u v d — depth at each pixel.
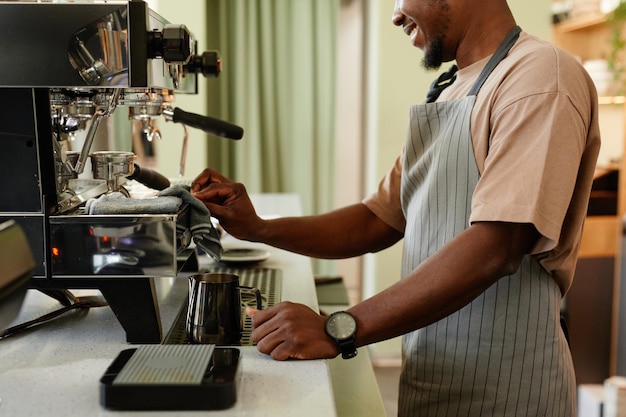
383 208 1.37
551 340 1.04
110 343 1.00
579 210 1.05
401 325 0.91
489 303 1.03
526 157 0.91
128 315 0.99
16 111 0.95
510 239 0.91
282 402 0.78
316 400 0.79
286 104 3.51
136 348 0.88
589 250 3.00
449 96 1.17
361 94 3.65
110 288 0.98
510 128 0.94
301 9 3.44
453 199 1.05
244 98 3.43
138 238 0.96
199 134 3.03
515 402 1.04
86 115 1.13
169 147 3.02
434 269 0.91
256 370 0.88
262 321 0.95
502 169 0.92
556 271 1.06
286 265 1.60
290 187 3.59
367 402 1.23
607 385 2.55
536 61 0.98
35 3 0.91
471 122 1.04
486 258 0.90
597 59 3.14
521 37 1.07
